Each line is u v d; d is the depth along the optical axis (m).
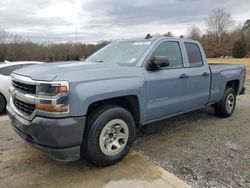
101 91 3.34
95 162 3.51
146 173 3.45
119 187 3.12
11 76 3.91
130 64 4.09
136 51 4.34
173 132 5.21
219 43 71.88
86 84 3.24
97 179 3.30
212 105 6.29
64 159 3.18
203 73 5.23
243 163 3.88
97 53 5.04
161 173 3.46
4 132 5.07
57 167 3.60
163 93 4.32
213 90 5.65
